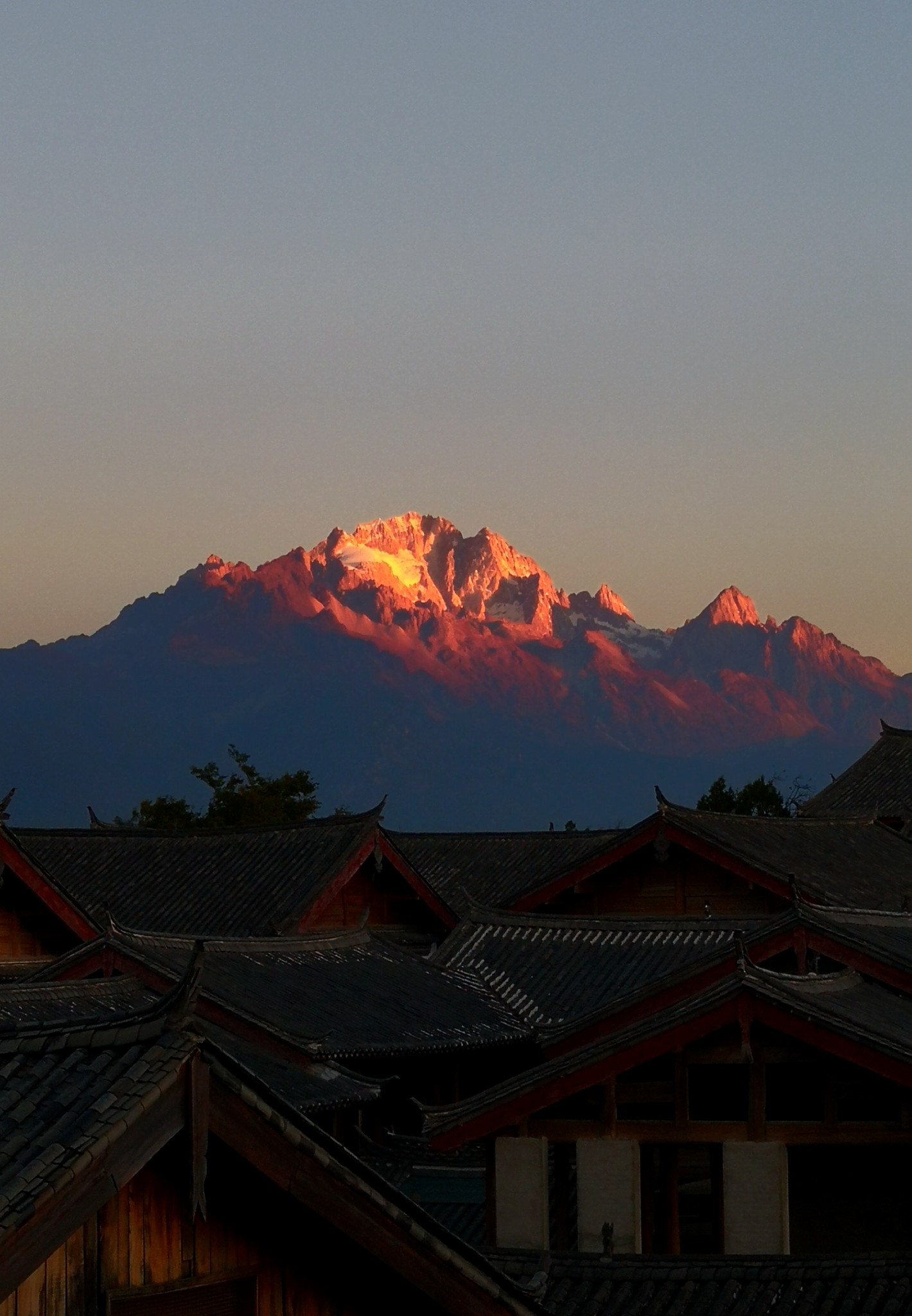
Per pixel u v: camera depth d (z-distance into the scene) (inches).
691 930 2701.8
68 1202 591.2
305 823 3174.2
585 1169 1498.5
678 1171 1569.9
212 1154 670.5
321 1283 745.0
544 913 3011.8
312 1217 703.1
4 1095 637.3
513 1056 2556.6
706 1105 1584.6
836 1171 1502.2
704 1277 1190.3
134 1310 677.9
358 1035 2127.2
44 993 1841.8
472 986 2620.6
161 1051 632.4
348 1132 2094.0
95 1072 637.3
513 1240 1507.1
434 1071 2394.2
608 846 2925.7
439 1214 1919.3
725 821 2982.3
